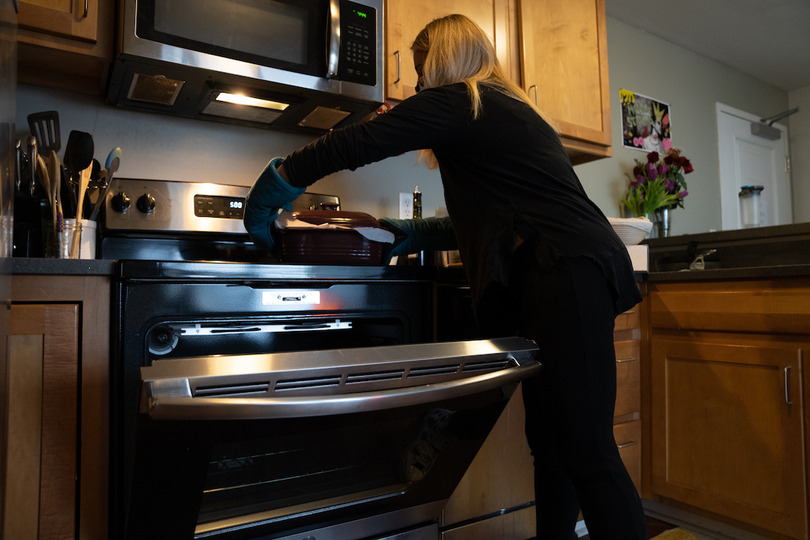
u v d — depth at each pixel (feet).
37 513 2.98
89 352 3.16
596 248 3.07
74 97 4.88
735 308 5.05
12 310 2.96
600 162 9.83
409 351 2.35
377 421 2.64
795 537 4.57
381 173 6.63
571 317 3.00
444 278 4.37
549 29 6.56
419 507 3.51
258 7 4.57
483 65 3.67
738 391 5.02
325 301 3.84
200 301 3.40
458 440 3.16
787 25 10.79
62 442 3.06
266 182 3.40
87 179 3.78
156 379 1.80
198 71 4.34
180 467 2.20
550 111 6.48
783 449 4.68
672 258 6.93
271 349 3.84
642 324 5.93
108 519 3.17
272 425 2.27
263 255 5.11
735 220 12.43
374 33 5.16
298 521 2.89
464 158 3.37
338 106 5.22
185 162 5.40
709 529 5.43
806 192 14.07
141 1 4.05
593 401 3.00
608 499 2.90
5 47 1.75
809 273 4.50
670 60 11.40
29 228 3.95
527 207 3.18
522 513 4.76
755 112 13.41
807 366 4.55
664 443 5.64
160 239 4.58
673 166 9.47
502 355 2.68
